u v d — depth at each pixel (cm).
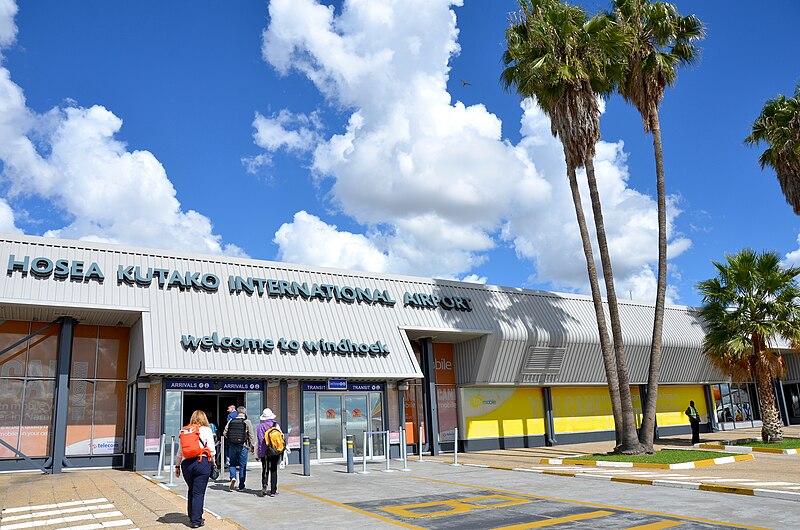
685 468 1756
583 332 3030
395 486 1527
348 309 2491
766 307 2478
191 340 2072
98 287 2041
